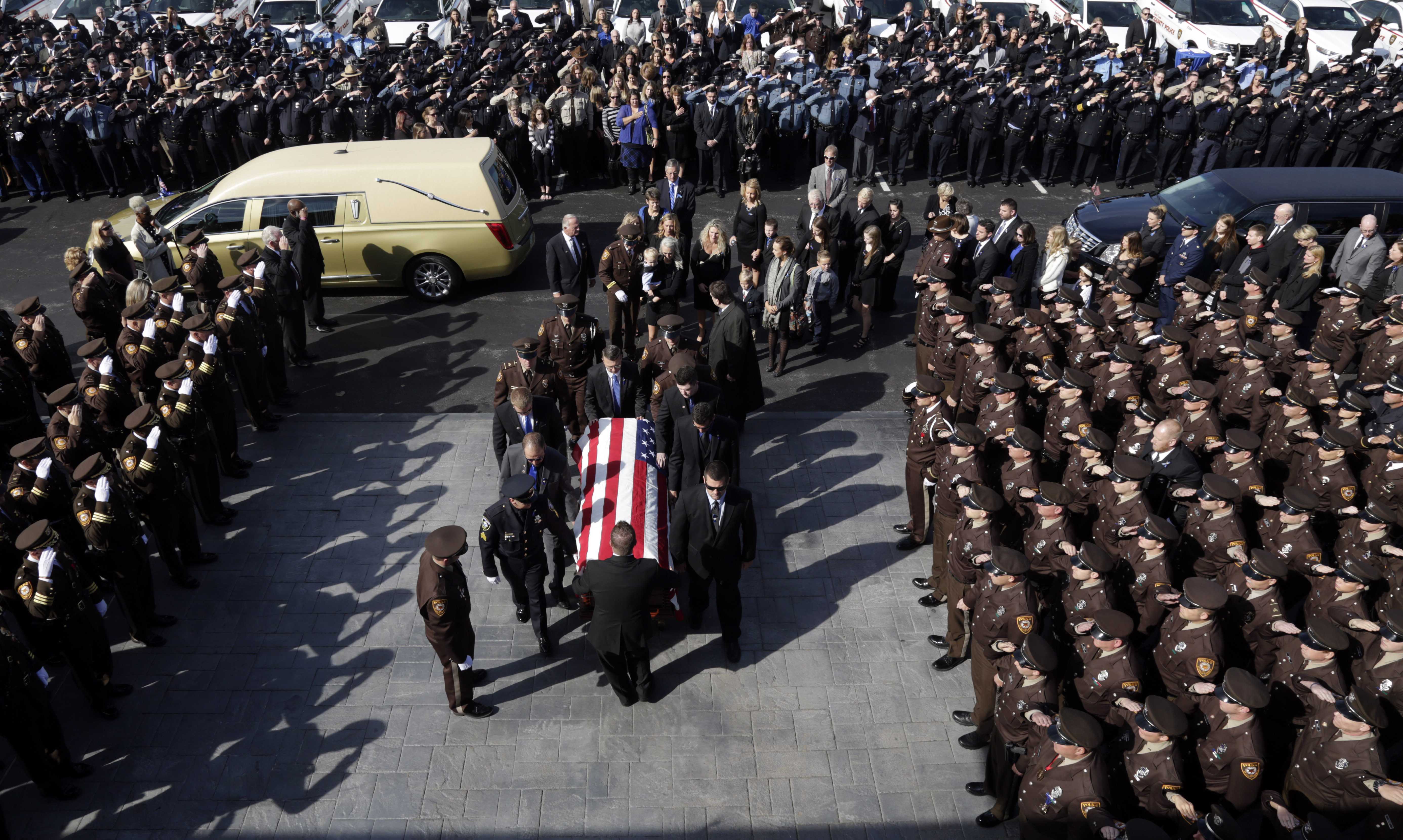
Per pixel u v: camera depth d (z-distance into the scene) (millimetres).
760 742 6449
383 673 6992
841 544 8414
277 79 17422
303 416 10250
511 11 21250
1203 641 5578
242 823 5879
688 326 12297
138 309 9219
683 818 5914
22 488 7023
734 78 17406
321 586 7812
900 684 6941
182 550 7848
